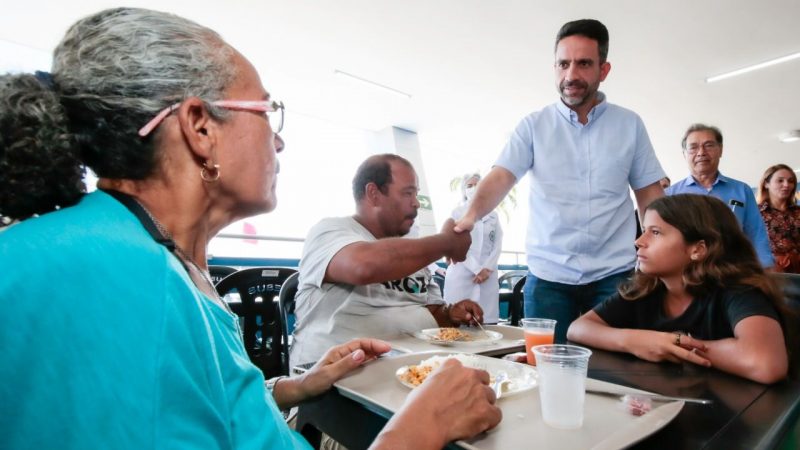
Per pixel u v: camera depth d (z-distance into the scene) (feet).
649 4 11.48
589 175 5.90
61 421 1.11
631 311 4.31
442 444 1.80
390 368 2.92
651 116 18.99
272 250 17.04
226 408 1.46
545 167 6.13
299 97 18.02
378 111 19.67
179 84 1.74
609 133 5.90
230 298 7.14
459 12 12.17
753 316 3.21
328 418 2.69
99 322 1.19
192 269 1.82
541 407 2.15
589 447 1.78
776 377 2.72
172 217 1.83
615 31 12.69
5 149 1.45
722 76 15.16
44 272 1.19
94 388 1.14
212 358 1.43
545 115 6.24
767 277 3.74
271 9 12.01
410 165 5.58
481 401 2.01
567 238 5.97
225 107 1.87
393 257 4.31
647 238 4.16
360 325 4.72
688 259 3.93
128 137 1.67
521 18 12.37
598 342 3.90
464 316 5.22
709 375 2.95
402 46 13.99
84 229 1.35
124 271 1.29
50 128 1.52
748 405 2.30
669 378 2.87
